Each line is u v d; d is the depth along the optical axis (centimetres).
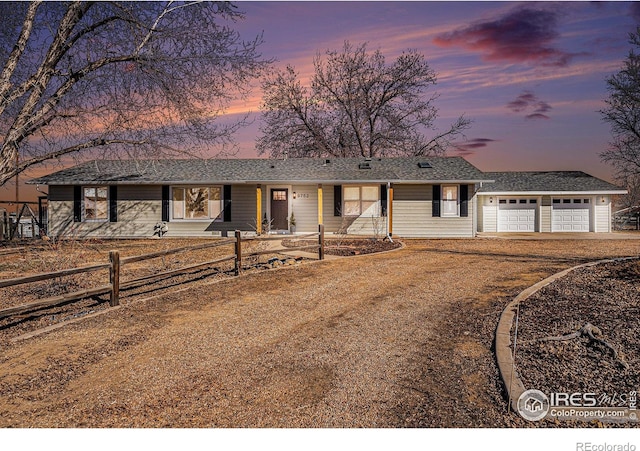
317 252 1378
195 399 377
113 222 1995
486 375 413
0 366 458
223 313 661
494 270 998
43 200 2316
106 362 466
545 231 2292
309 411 352
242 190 1983
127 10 1233
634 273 814
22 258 1279
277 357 475
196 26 1320
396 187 1978
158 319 630
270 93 3284
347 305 700
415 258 1238
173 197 1997
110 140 1306
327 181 1856
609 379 384
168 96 1305
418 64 3259
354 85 3347
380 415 344
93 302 739
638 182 3198
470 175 1950
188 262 1176
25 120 1189
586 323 523
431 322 591
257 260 1208
